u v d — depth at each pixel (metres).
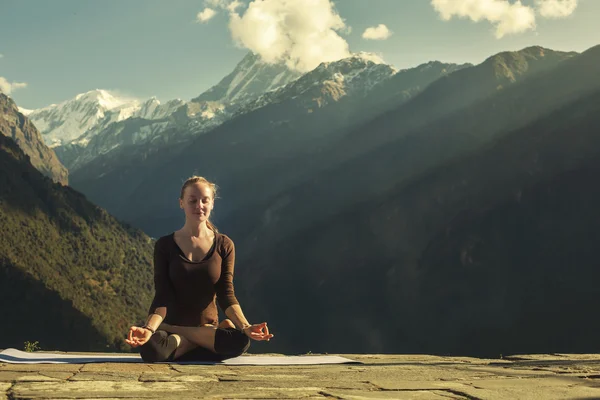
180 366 5.77
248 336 6.58
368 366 5.96
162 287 6.61
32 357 6.61
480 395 3.67
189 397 3.56
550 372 5.05
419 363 6.37
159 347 6.23
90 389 3.87
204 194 6.75
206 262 6.67
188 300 6.64
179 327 6.51
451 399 3.57
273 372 5.20
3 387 3.91
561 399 3.53
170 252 6.67
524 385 4.16
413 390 3.98
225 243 6.88
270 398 3.56
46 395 3.54
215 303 6.85
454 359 7.08
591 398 3.57
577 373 4.96
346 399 3.53
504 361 6.54
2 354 6.86
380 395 3.72
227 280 6.82
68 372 4.92
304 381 4.46
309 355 7.56
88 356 7.02
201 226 6.79
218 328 6.50
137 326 6.26
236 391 3.87
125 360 6.55
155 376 4.69
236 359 6.73
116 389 3.89
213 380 4.51
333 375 4.93
